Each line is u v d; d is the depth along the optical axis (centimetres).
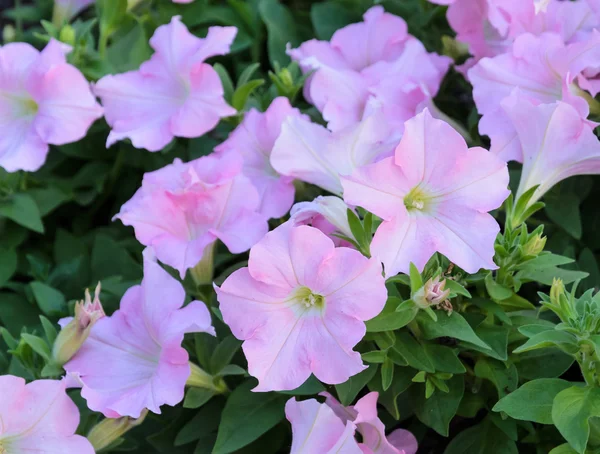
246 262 56
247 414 51
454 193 48
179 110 59
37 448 49
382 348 49
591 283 57
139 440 56
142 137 59
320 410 48
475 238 48
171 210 53
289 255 46
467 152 48
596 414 46
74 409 49
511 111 52
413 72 60
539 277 51
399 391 51
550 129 51
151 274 51
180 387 49
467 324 48
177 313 50
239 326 47
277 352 47
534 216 60
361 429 51
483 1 60
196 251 52
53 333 53
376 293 46
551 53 55
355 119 58
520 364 52
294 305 48
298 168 52
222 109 58
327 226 51
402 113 58
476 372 51
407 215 48
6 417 48
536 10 58
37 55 59
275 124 57
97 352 52
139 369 52
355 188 47
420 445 57
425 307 47
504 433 52
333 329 47
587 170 52
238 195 53
